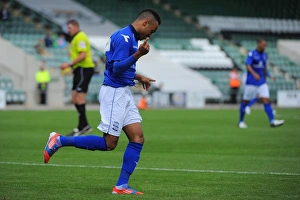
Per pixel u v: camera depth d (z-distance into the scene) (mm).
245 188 25625
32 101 95375
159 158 36156
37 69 100375
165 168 31859
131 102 24016
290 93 107812
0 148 40312
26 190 24750
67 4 133000
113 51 23500
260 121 69438
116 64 22891
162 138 48594
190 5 146500
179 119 72125
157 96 101312
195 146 42875
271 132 54406
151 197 23312
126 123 23891
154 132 54250
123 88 23859
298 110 95062
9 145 42156
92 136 24141
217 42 136625
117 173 29688
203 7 147375
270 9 152250
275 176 29078
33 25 121562
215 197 23500
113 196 23359
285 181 27531
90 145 24031
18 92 97500
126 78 23844
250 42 139250
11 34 115250
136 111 24141
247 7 150625
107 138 24000
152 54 126938
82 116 47188
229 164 33500
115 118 23641
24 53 99938
